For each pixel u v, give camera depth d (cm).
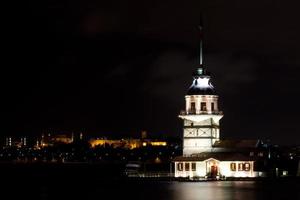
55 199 16925
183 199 15925
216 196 16512
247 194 17012
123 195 17250
